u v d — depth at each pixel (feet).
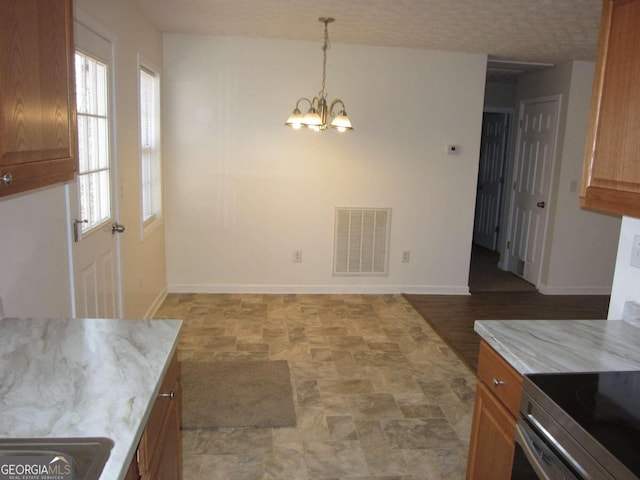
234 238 15.96
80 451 3.40
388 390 10.25
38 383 4.28
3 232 5.98
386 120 15.83
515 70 18.52
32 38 4.44
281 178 15.76
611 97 5.37
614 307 6.73
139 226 12.39
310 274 16.48
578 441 4.00
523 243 19.31
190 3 11.31
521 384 5.10
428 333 13.46
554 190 17.25
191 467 7.66
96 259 9.26
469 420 9.23
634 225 6.39
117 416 3.82
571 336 5.85
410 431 8.81
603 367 5.06
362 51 15.34
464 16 11.66
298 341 12.57
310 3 11.05
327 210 16.12
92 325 5.57
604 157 5.49
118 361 4.73
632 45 5.05
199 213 15.70
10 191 4.21
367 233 16.44
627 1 5.11
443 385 10.53
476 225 26.78
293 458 7.97
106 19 9.62
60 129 5.15
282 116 15.42
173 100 14.98
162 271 15.37
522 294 17.43
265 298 15.85
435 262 16.94
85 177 8.73
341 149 15.81
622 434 3.89
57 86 5.05
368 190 16.17
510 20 11.85
